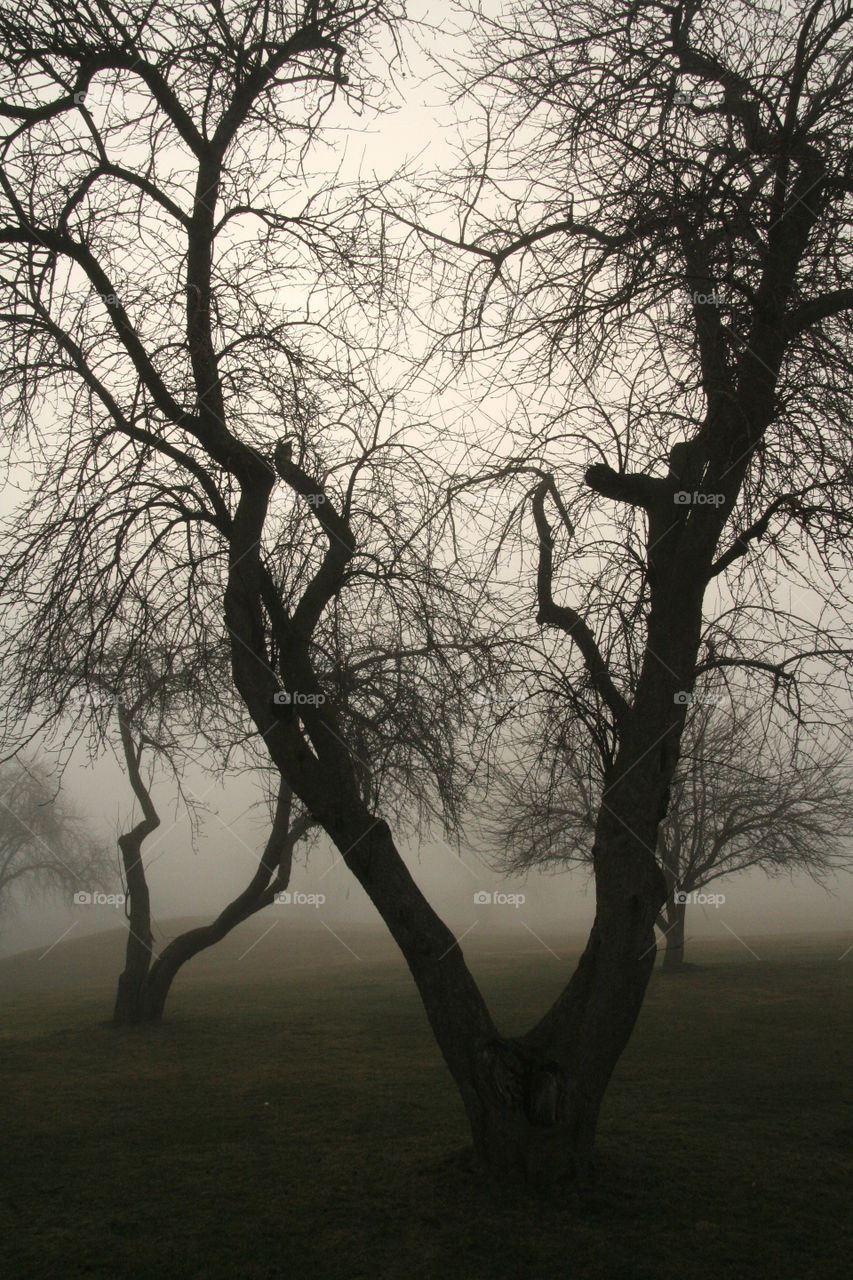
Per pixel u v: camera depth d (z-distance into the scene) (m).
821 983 19.62
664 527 7.18
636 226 6.54
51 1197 7.20
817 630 7.43
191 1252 5.88
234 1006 18.94
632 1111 9.46
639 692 6.91
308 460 7.99
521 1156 6.46
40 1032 16.73
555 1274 5.29
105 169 7.55
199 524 8.09
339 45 7.84
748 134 6.77
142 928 17.12
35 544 7.34
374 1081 11.39
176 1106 10.39
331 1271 5.46
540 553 8.16
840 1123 8.95
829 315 6.73
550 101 7.07
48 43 7.33
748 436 6.54
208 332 7.33
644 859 6.61
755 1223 6.05
